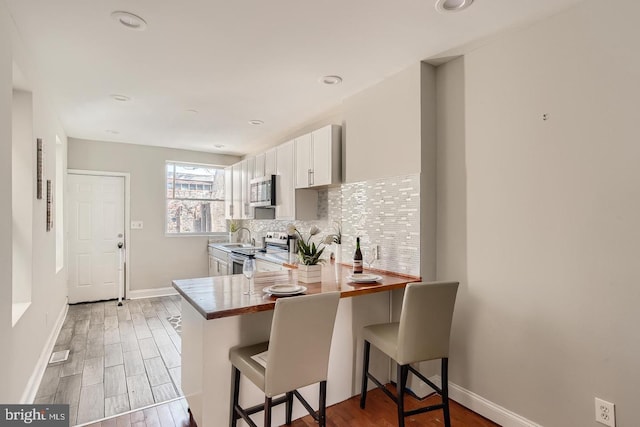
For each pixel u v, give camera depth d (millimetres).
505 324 2137
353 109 3145
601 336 1728
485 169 2250
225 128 4352
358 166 3090
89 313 4492
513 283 2096
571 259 1839
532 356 2002
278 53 2371
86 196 5082
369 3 1812
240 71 2656
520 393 2059
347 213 3270
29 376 2373
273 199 4211
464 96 2383
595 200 1748
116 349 3297
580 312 1803
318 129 3756
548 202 1933
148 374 2793
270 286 2275
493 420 2188
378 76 2748
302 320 1658
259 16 1932
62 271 4129
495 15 1917
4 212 1747
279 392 1647
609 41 1696
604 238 1718
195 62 2508
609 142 1697
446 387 2064
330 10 1875
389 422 2188
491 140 2219
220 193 6148
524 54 2047
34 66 2479
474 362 2311
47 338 3072
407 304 1921
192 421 2178
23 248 2383
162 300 5207
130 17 1934
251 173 4965
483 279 2260
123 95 3170
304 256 2434
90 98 3236
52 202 3297
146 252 5449
